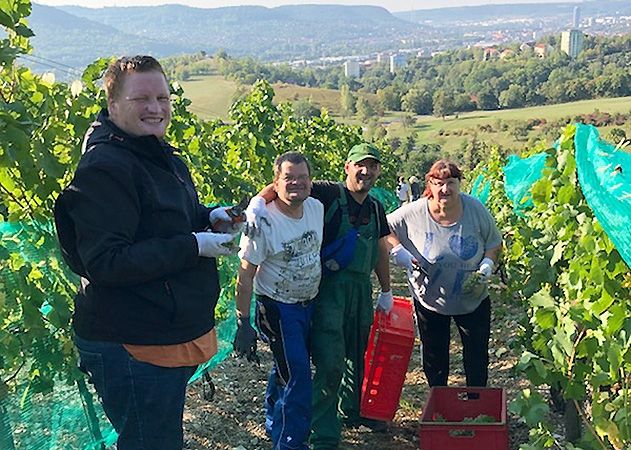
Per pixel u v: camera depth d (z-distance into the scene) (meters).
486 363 5.62
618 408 3.68
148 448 3.25
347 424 5.59
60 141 4.58
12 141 3.62
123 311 3.10
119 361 3.16
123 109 3.07
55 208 3.07
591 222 3.99
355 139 18.64
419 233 5.41
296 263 4.61
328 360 4.86
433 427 4.49
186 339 3.19
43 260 3.97
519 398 3.84
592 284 3.92
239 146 9.54
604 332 3.80
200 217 3.48
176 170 3.38
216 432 5.55
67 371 3.80
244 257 4.58
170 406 3.25
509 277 7.15
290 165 4.50
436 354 5.67
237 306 4.67
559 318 4.10
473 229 5.34
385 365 5.30
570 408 4.67
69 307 3.84
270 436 5.34
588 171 3.73
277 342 4.72
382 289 5.37
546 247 5.15
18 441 3.60
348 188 4.94
